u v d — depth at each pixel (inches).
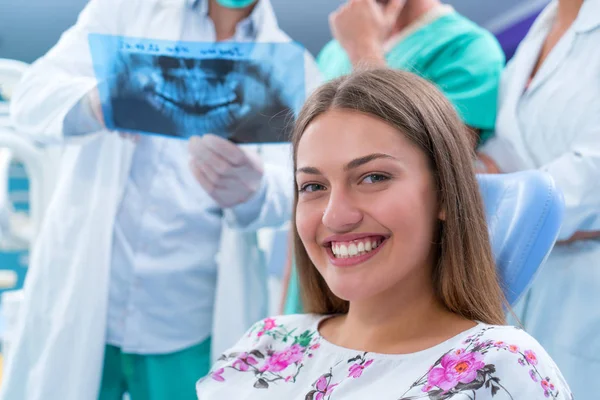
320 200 37.2
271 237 88.5
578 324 52.6
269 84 49.3
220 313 59.7
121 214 58.1
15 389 56.1
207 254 60.2
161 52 48.5
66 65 58.4
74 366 55.1
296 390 38.5
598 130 52.0
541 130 56.7
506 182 42.3
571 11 58.1
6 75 69.1
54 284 56.3
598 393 51.7
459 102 60.5
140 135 58.2
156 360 58.9
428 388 32.3
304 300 45.6
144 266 57.7
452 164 36.7
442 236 37.4
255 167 56.1
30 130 57.8
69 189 57.5
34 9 112.7
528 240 39.8
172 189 58.5
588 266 52.5
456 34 64.3
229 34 60.4
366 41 64.7
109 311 57.7
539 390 30.9
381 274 35.4
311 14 125.4
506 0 119.6
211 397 40.8
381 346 37.5
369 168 35.0
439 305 38.4
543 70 57.8
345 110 36.3
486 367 31.5
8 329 70.6
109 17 58.9
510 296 40.3
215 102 50.0
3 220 77.4
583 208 50.6
